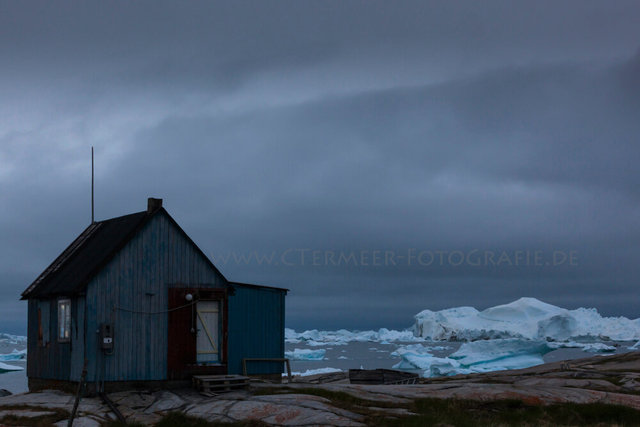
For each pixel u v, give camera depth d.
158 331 24.91
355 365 114.75
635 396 23.77
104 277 23.98
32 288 27.91
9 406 21.70
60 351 25.12
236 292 30.64
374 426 18.00
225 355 26.16
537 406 21.95
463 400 22.45
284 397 21.53
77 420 19.83
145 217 25.22
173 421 19.47
